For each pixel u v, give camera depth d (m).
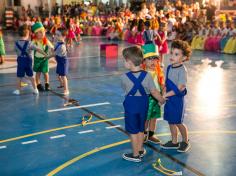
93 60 14.24
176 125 5.25
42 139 5.74
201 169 4.66
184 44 4.94
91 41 22.53
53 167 4.74
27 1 34.72
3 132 6.07
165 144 5.34
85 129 6.20
